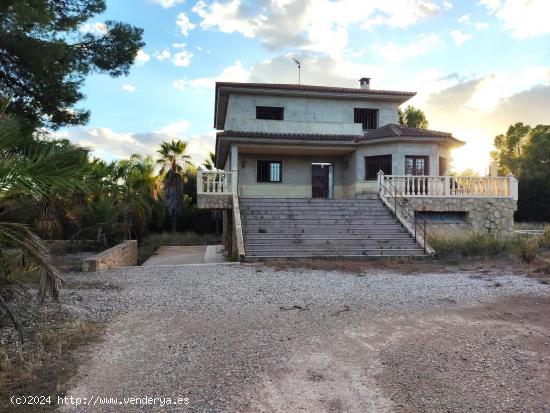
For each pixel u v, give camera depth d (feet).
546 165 152.66
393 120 81.20
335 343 18.33
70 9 42.88
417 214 60.29
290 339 18.79
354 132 78.18
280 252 46.06
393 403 13.00
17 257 18.65
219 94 76.84
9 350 16.99
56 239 62.44
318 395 13.48
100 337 18.90
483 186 62.49
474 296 27.53
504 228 61.52
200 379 14.52
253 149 73.51
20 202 20.40
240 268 39.58
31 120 38.70
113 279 33.88
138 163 84.38
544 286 30.55
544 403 13.01
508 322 21.62
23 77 37.32
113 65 44.57
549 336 19.31
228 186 59.57
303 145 70.49
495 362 16.22
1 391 13.32
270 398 13.23
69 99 39.63
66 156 17.92
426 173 68.90
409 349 17.63
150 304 25.21
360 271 37.81
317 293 28.45
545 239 55.11
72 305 24.57
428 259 45.06
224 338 18.85
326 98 79.00
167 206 101.14
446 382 14.47
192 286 30.86
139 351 17.15
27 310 22.67
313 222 53.57
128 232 68.54
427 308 24.47
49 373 14.82
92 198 62.59
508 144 202.59
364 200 60.29
